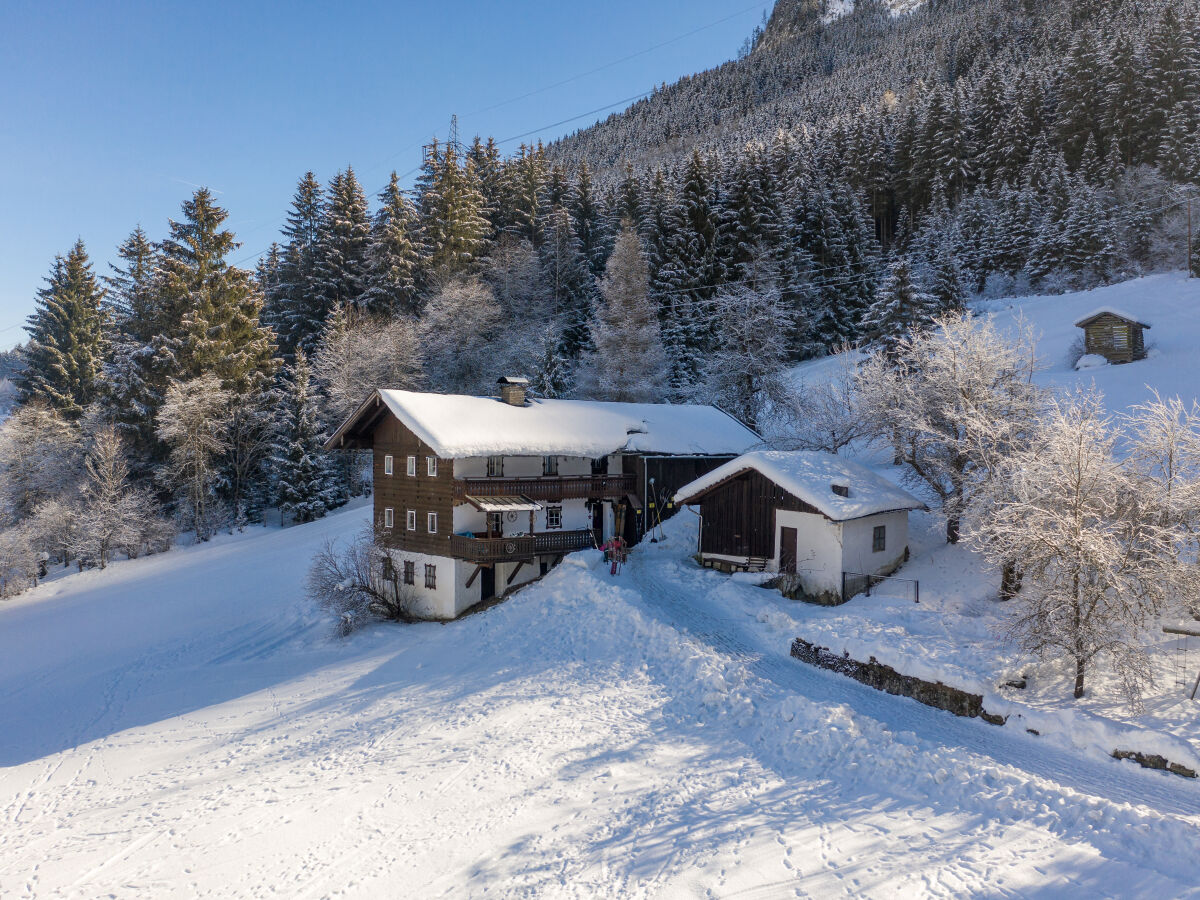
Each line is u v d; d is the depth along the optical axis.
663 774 14.98
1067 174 78.25
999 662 17.91
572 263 69.31
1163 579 15.64
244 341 58.88
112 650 31.55
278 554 42.50
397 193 67.69
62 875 13.34
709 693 18.77
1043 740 15.30
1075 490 16.25
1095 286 70.06
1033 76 91.88
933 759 13.99
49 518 51.03
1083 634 15.60
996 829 11.74
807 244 69.88
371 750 18.19
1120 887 10.00
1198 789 12.83
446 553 30.75
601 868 11.74
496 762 16.30
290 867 12.86
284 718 22.05
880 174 92.00
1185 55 77.56
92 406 58.72
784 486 26.69
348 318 60.44
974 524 24.77
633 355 55.66
